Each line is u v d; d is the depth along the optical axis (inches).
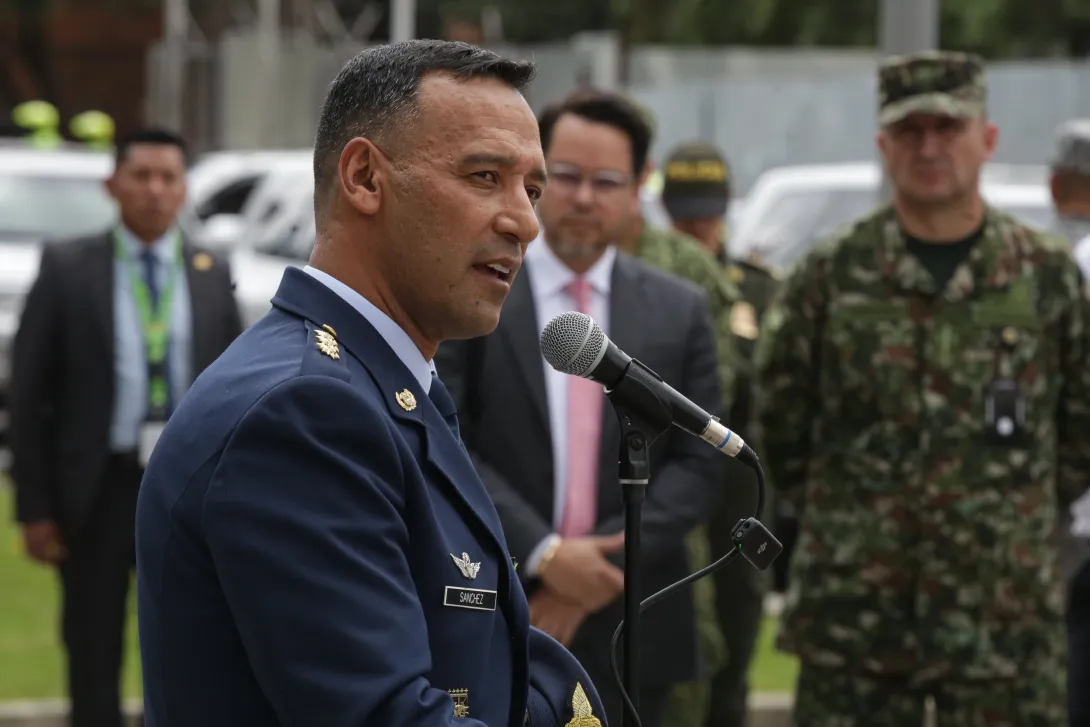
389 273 206.2
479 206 203.5
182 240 543.8
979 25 1932.8
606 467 383.2
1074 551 463.8
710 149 593.6
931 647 403.5
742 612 526.9
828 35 2085.4
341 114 208.1
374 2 2341.3
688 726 438.3
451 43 208.2
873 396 410.9
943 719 408.2
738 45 2130.9
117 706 525.0
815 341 420.5
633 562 240.4
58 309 524.4
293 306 205.0
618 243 502.3
